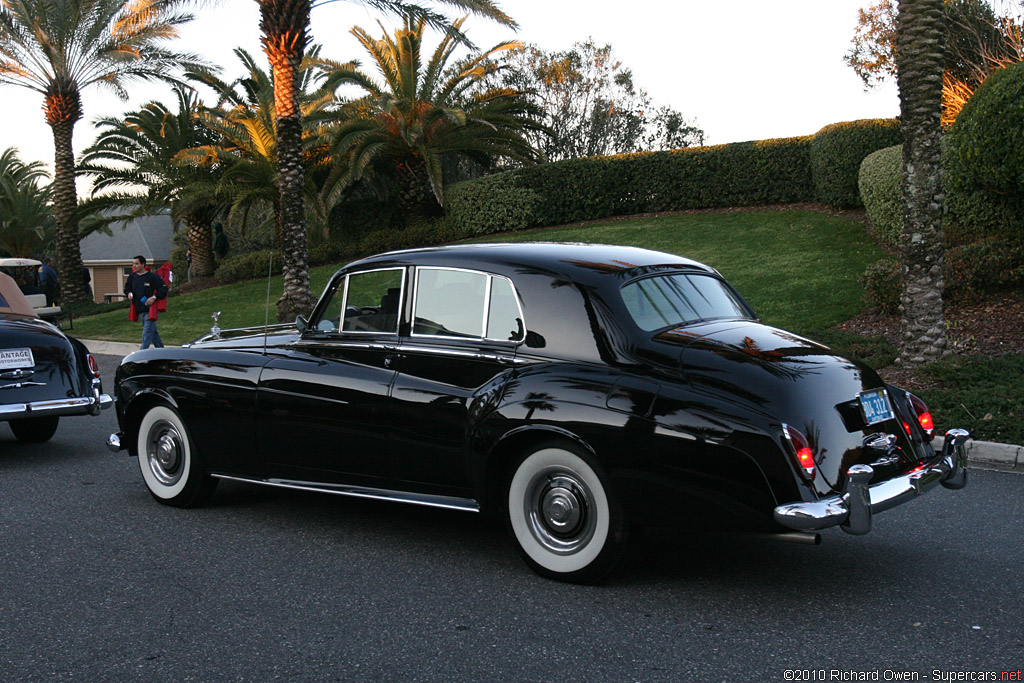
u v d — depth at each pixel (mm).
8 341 7480
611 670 3424
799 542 3859
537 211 26234
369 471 5031
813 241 18297
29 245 38906
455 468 4668
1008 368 8828
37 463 7543
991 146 11086
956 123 11984
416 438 4766
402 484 4930
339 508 5977
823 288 14297
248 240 35781
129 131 28922
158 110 29469
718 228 21484
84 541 5258
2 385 7402
